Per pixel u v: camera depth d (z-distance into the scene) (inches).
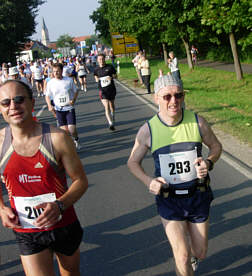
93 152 312.2
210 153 111.6
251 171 228.4
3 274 142.9
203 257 113.0
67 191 93.6
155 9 851.4
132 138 347.6
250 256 138.3
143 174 109.7
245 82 664.4
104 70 370.0
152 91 701.3
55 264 146.1
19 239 95.7
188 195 107.6
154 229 166.7
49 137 91.1
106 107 376.2
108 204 200.1
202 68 1049.5
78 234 99.3
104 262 143.9
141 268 137.3
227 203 187.0
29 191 92.7
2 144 92.0
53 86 304.2
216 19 515.5
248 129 327.9
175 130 108.7
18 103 88.0
